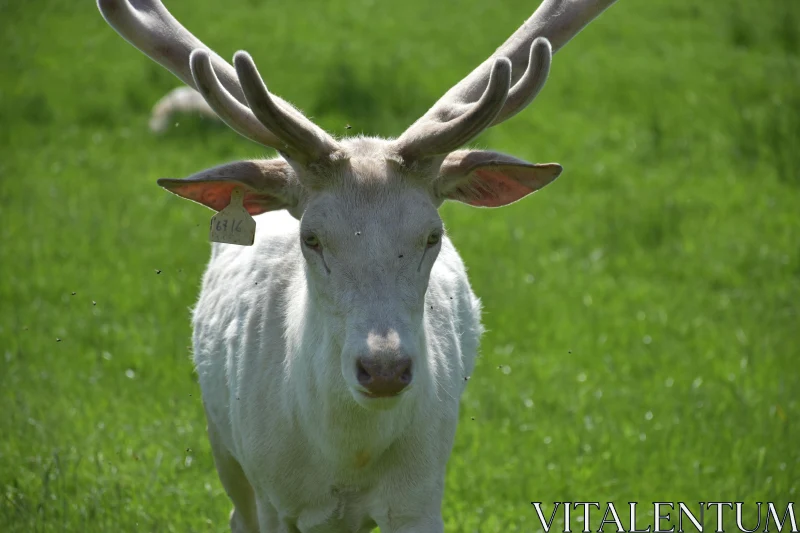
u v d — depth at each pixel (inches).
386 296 453.7
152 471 709.9
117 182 1279.5
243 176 488.1
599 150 1428.4
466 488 710.5
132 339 905.5
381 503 513.3
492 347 908.0
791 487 703.1
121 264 1041.5
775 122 1428.4
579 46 1809.8
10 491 668.7
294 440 515.8
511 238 1136.8
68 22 1878.7
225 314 578.2
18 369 840.3
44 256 1060.5
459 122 471.2
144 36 544.4
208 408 595.8
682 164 1376.7
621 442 762.2
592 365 890.1
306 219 472.7
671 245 1141.1
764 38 1847.9
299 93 1552.7
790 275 1072.2
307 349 494.3
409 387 442.6
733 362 888.9
